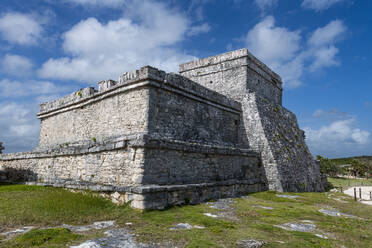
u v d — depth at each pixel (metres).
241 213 8.93
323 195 16.12
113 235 6.11
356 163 58.53
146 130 11.43
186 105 14.02
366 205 13.43
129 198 8.79
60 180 12.77
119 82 12.96
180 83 13.39
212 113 16.11
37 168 15.48
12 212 7.91
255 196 13.84
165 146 10.14
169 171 10.37
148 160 9.50
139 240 5.75
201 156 12.24
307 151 22.20
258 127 17.64
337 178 50.12
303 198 13.92
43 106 19.45
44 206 8.51
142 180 9.16
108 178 10.59
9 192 11.27
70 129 16.53
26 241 5.45
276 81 24.61
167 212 8.48
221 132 16.70
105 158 10.93
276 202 12.45
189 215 8.09
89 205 8.73
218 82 20.78
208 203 10.68
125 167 9.91
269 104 20.06
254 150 16.70
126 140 9.98
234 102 18.12
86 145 12.05
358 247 5.99
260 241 5.89
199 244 5.48
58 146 16.84
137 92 12.21
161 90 12.47
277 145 17.77
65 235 5.91
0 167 19.22
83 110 15.72
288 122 21.75
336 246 5.94
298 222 8.28
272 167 16.39
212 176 12.77
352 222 8.70
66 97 17.12
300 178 18.42
